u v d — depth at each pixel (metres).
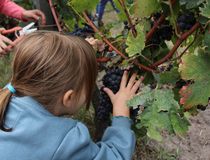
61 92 0.71
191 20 0.72
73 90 0.72
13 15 1.13
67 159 0.68
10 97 0.72
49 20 1.05
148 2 0.71
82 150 0.70
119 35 0.86
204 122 1.53
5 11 1.14
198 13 0.71
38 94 0.71
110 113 0.88
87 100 0.78
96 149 0.73
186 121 0.74
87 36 0.92
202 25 0.71
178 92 0.77
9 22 2.09
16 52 0.72
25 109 0.69
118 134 0.76
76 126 0.72
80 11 0.84
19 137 0.68
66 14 1.01
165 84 0.76
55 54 0.70
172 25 0.74
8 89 0.72
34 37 0.73
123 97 0.79
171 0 0.71
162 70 0.79
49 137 0.68
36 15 1.07
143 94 0.75
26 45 0.71
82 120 1.43
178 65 0.75
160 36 0.79
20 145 0.68
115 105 0.79
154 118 0.73
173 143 1.42
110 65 0.81
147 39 0.77
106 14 2.44
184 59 0.68
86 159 0.71
